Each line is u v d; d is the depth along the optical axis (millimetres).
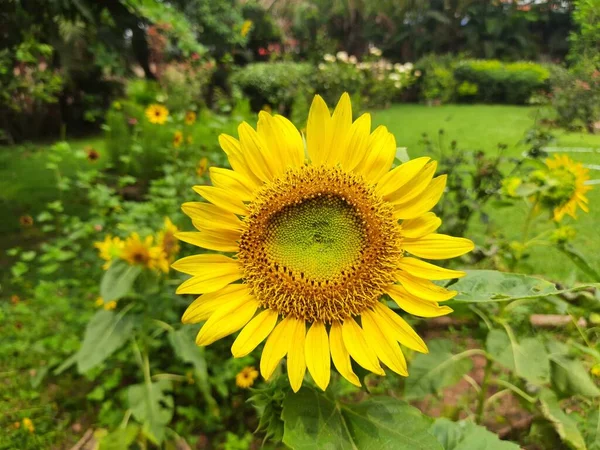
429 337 761
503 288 286
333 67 2271
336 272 268
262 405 310
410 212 271
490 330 474
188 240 272
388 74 2215
